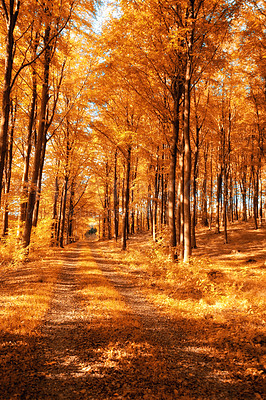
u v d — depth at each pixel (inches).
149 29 459.2
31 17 403.2
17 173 920.9
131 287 366.6
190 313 260.5
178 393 134.0
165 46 440.8
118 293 321.4
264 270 496.4
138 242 1088.2
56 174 849.5
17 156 942.4
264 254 674.8
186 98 455.8
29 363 155.8
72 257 658.8
